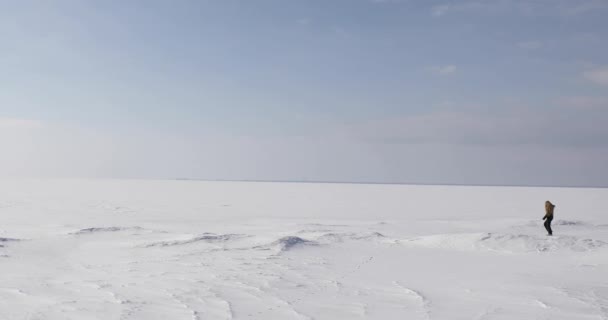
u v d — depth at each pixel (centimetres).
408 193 10812
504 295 977
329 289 1037
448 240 1784
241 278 1157
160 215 3791
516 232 2430
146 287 1043
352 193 10350
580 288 1045
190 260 1434
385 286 1072
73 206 4628
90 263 1378
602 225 2800
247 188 13138
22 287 1034
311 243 1773
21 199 5678
